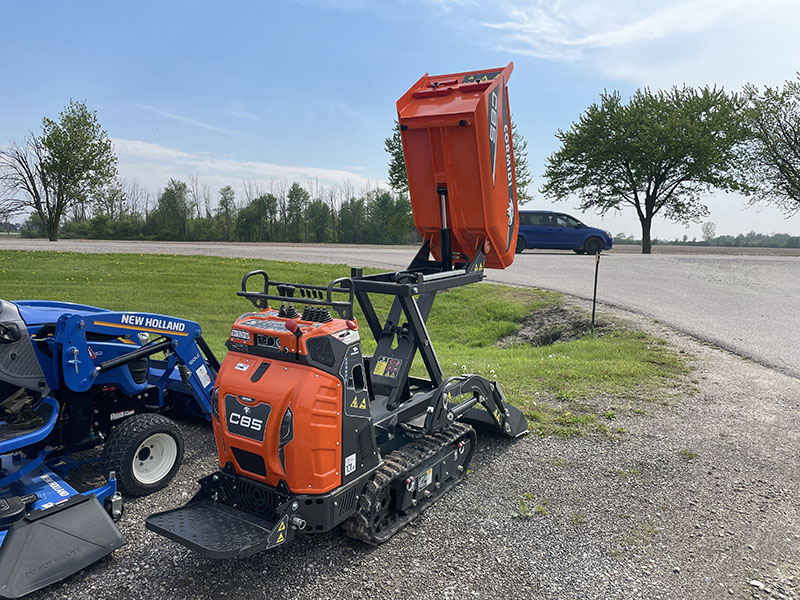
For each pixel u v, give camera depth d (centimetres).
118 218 6581
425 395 522
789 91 3547
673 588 390
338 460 398
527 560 420
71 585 387
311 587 386
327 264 2370
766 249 4406
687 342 1057
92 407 530
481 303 1666
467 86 512
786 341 1059
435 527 463
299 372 382
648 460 591
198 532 378
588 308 1428
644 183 3594
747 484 541
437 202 551
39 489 454
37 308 586
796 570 412
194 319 1593
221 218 6869
